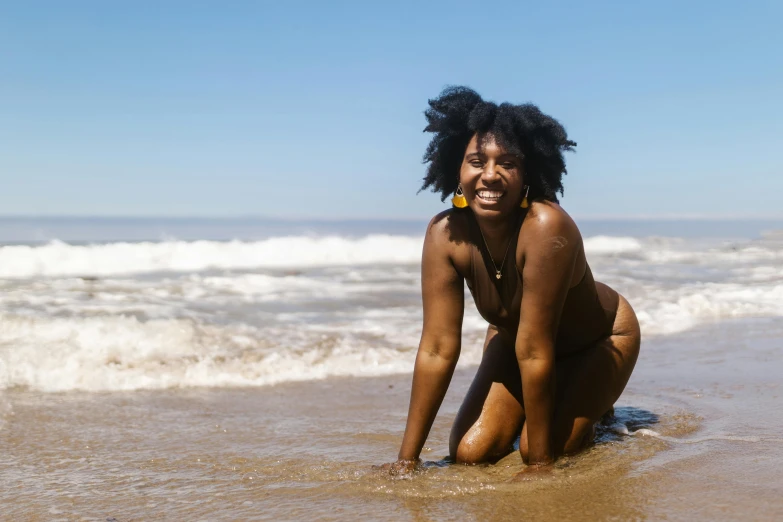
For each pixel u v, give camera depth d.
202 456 4.41
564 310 4.14
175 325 7.93
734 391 5.74
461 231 3.88
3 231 25.59
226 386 6.32
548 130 3.73
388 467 3.99
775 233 26.05
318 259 18.69
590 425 4.23
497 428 4.14
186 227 30.97
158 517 3.42
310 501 3.58
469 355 7.41
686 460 4.01
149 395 6.01
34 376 6.37
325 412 5.51
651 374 6.44
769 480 3.67
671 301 10.68
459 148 3.92
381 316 9.52
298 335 8.03
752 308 10.12
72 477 4.03
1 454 4.46
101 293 11.11
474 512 3.36
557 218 3.69
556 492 3.56
